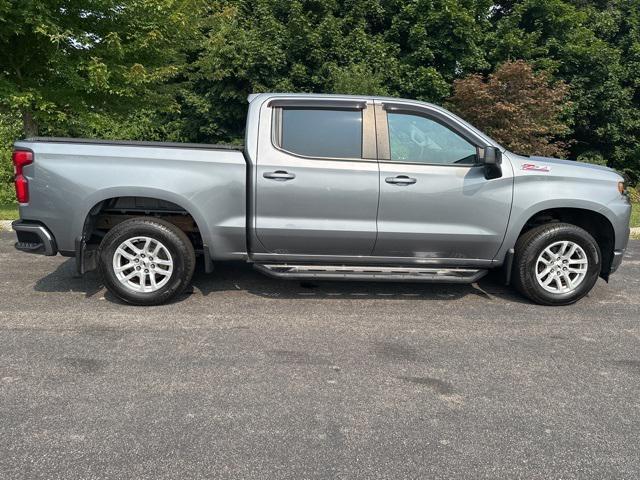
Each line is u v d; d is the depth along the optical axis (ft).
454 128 16.48
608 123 53.21
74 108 36.24
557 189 16.70
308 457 9.12
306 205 16.16
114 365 12.36
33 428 9.75
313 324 15.30
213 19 45.16
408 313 16.47
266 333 14.53
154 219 16.34
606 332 15.26
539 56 51.29
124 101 38.55
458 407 10.90
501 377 12.28
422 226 16.48
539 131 41.42
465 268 17.22
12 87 33.53
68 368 12.15
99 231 17.42
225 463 8.90
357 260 16.85
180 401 10.83
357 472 8.77
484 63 48.32
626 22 56.70
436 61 49.06
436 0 48.80
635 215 37.96
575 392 11.66
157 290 16.33
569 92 48.01
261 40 48.06
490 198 16.51
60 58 33.37
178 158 15.89
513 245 16.94
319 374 12.18
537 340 14.55
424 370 12.53
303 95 16.47
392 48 49.47
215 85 49.73
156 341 13.80
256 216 16.16
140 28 35.70
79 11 33.71
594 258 17.17
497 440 9.77
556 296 17.26
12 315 15.40
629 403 11.23
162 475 8.56
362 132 16.31
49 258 22.02
